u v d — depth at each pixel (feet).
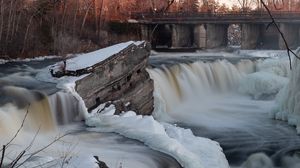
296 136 63.21
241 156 57.11
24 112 47.60
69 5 133.69
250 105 85.05
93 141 44.39
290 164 55.16
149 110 75.05
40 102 50.67
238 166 55.01
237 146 59.36
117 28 147.23
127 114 59.67
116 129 48.93
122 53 67.82
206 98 89.35
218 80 95.14
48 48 117.39
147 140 44.19
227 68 98.07
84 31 137.69
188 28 152.76
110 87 64.64
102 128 50.16
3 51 103.40
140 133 45.91
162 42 151.94
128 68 69.62
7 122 43.37
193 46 152.35
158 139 43.68
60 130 49.47
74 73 60.18
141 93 72.64
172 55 121.39
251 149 58.49
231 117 75.66
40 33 119.34
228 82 96.78
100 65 62.23
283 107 73.31
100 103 62.08
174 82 84.89
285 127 68.03
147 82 75.00
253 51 130.41
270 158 56.44
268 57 113.09
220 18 140.46
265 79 91.66
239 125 69.77
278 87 91.35
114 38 144.87
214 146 51.70
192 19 141.79
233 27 219.00
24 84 60.34
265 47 148.05
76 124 52.65
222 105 85.15
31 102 49.73
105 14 145.48
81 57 67.77
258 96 91.40
